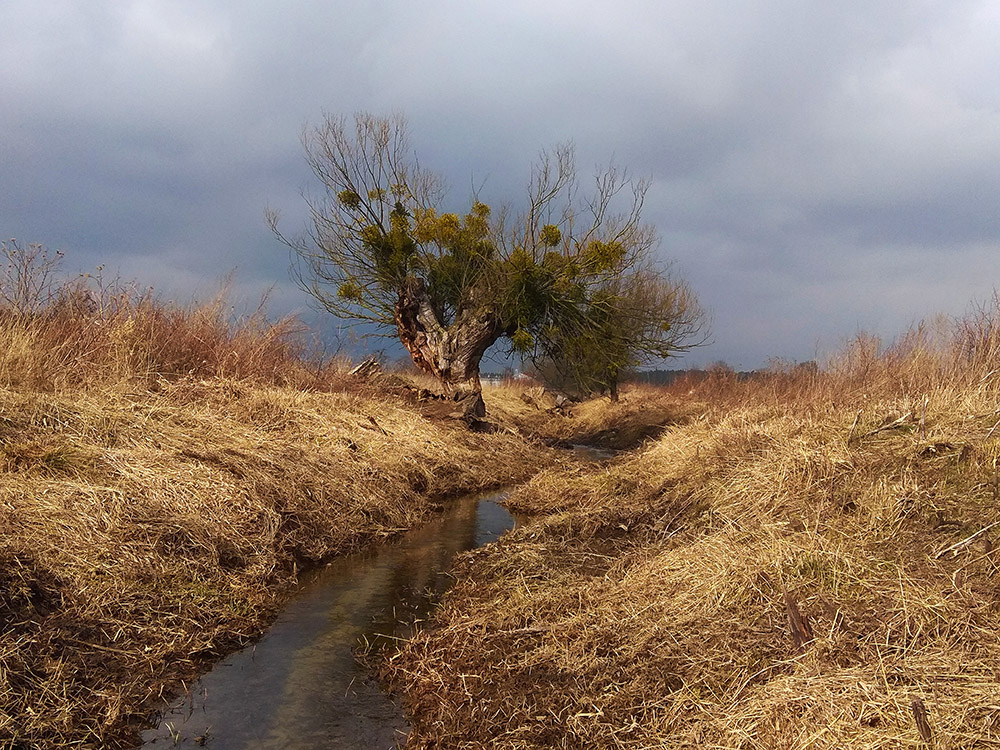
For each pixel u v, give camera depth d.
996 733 3.05
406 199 19.41
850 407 8.76
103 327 9.89
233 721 4.40
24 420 7.00
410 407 15.97
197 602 5.75
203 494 7.09
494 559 7.37
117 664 4.69
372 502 9.39
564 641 4.89
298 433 10.24
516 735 3.99
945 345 9.38
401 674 5.05
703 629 4.57
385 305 19.80
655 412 23.66
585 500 10.01
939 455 6.01
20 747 3.74
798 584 4.74
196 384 10.28
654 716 3.86
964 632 3.89
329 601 6.54
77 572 5.21
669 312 23.81
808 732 3.27
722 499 7.13
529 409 28.42
